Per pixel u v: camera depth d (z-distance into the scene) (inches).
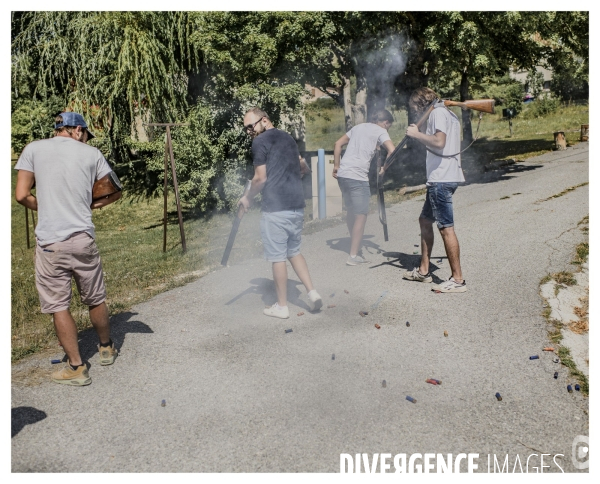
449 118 217.3
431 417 139.4
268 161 196.7
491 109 216.2
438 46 530.9
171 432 137.3
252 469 121.9
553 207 383.6
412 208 433.7
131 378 166.9
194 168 526.0
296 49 567.8
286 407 146.3
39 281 159.8
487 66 553.3
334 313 212.2
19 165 158.4
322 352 178.7
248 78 541.0
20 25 682.2
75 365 163.3
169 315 220.5
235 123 538.6
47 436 137.4
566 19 676.7
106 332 175.3
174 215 604.4
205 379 163.9
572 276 242.4
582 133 895.1
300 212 204.2
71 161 158.9
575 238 300.8
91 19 576.7
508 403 144.8
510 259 271.1
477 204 420.8
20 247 528.4
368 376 161.5
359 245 275.4
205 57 560.1
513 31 591.8
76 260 160.4
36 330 218.8
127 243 451.5
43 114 715.4
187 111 567.5
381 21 551.5
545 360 167.5
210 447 130.5
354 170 264.2
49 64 637.9
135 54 539.5
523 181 523.8
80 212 160.4
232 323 207.8
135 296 251.4
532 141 1004.6
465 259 275.9
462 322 198.4
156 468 123.6
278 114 548.1
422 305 216.4
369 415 141.0
